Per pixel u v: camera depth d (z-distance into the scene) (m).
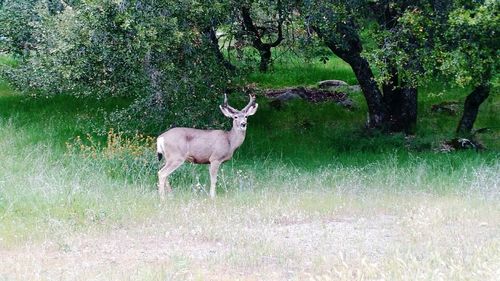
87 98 26.38
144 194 16.42
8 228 13.26
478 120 27.20
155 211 14.98
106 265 11.24
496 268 9.95
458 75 18.28
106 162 18.84
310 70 33.25
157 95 19.22
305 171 19.67
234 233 13.12
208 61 19.50
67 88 20.28
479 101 24.28
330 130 25.17
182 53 19.05
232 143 17.61
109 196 15.93
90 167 18.36
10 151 19.95
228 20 19.53
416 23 18.70
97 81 19.30
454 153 22.12
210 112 20.09
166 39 17.55
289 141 23.78
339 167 20.42
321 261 11.23
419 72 20.14
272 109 27.11
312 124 26.11
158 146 17.50
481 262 10.50
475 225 13.69
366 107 28.03
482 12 17.48
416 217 13.95
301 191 17.14
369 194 16.78
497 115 27.69
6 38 23.00
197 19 18.39
